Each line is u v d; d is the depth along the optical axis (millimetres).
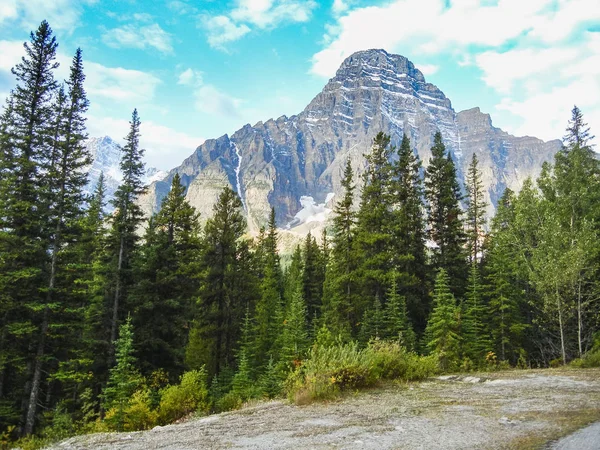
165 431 8203
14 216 25625
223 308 39344
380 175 40125
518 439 6281
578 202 32031
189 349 38531
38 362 25844
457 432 6812
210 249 39719
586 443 5891
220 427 8086
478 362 27297
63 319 26891
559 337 29656
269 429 7598
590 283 24766
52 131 28172
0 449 14039
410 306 36719
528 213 33406
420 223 39875
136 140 33344
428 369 14820
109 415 16031
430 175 43531
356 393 11062
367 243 37594
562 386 11602
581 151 37969
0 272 24719
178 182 36344
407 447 5992
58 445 7852
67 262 27422
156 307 30203
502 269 35500
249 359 35969
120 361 20484
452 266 39969
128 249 32594
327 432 7121
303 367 12562
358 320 37688
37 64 28719
